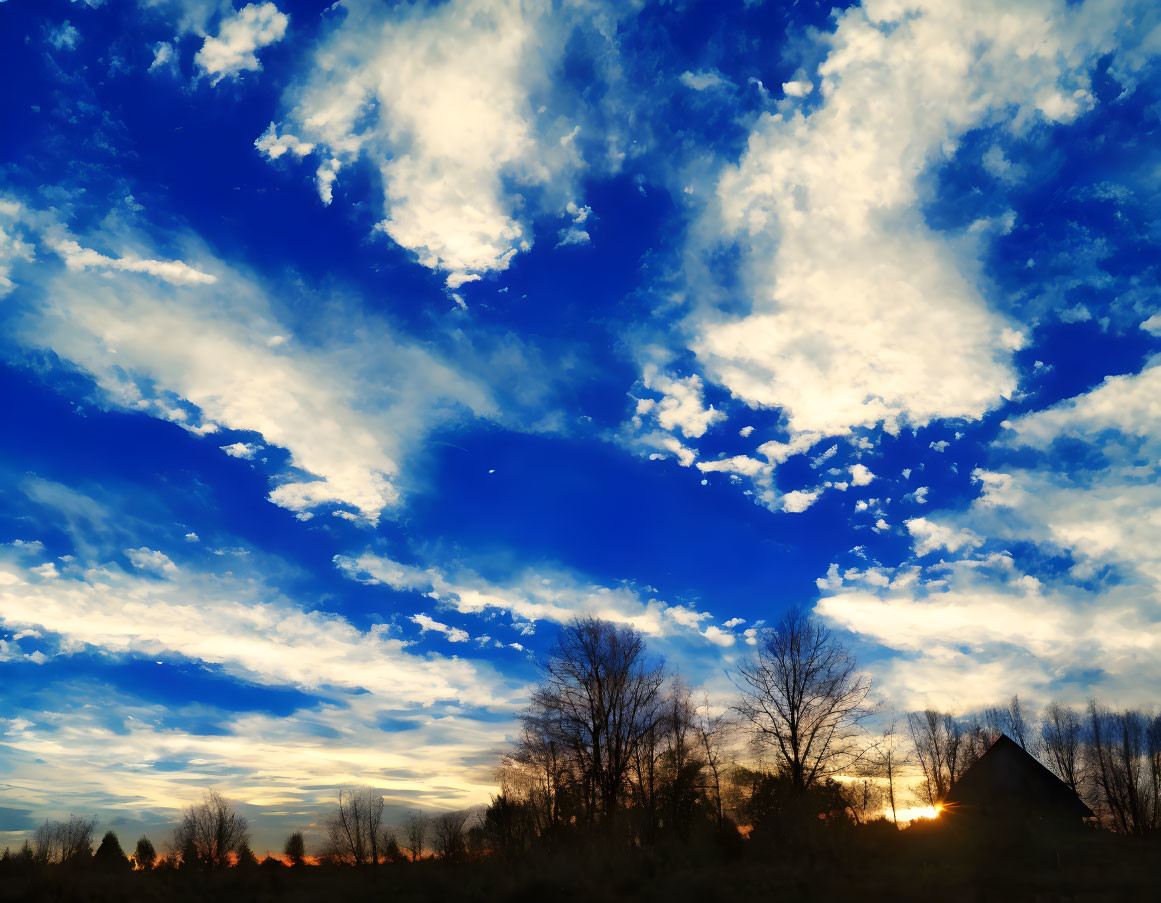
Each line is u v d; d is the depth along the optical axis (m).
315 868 48.50
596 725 44.50
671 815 39.00
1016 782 48.19
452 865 34.41
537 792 45.38
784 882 20.00
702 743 44.22
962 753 69.38
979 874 20.34
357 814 59.59
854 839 26.14
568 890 21.94
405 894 26.39
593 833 33.91
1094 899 17.06
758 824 35.97
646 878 22.05
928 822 29.55
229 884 33.06
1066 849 24.62
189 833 57.12
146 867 51.22
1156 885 18.31
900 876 20.22
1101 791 61.78
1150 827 56.84
